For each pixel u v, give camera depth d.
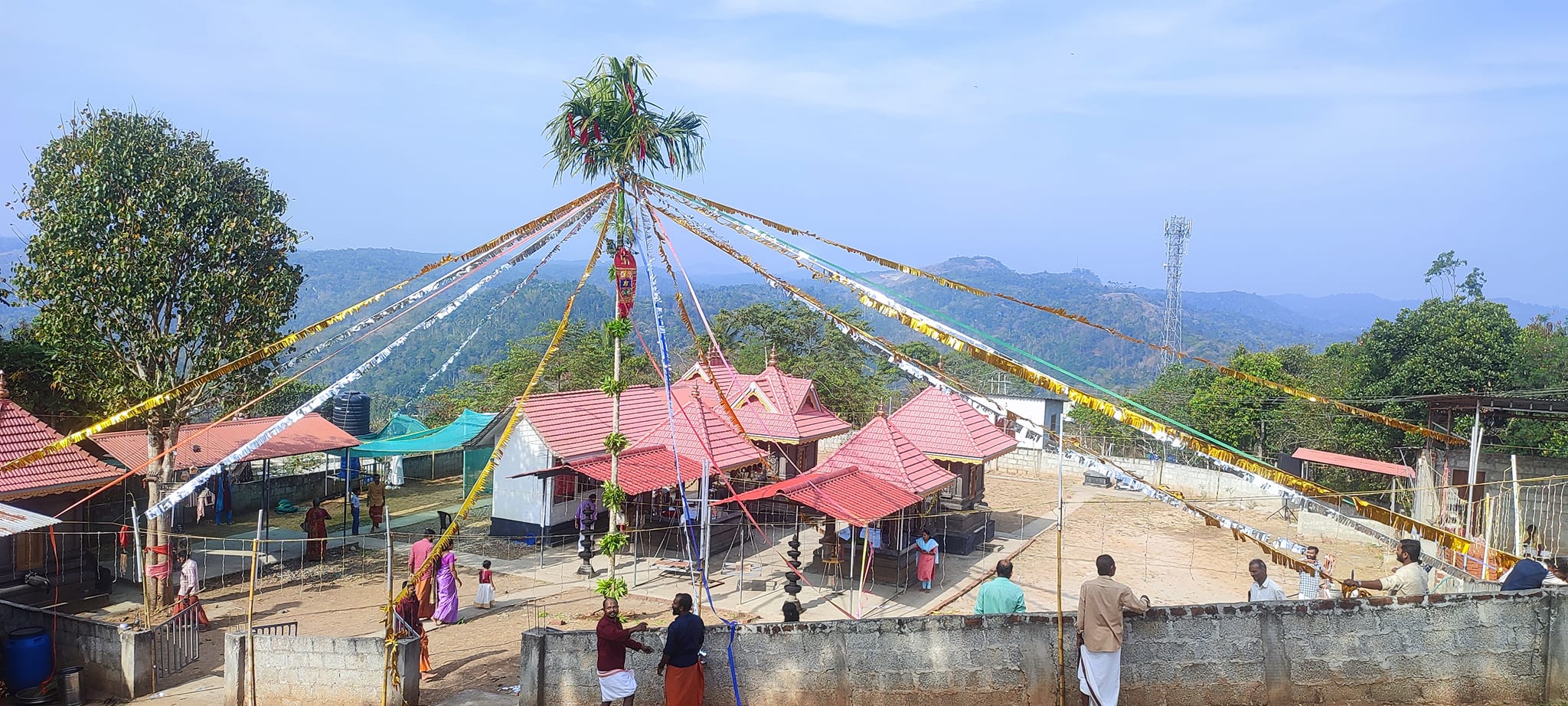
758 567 27.22
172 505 13.06
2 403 23.19
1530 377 37.09
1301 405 43.50
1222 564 28.94
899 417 31.66
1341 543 32.28
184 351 23.06
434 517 35.72
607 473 27.11
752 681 12.88
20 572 22.12
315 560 28.31
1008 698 12.13
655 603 23.56
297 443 31.56
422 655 17.53
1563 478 27.81
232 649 15.60
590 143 18.91
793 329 67.19
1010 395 50.91
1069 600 24.59
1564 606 11.20
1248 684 11.60
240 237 23.03
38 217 22.08
